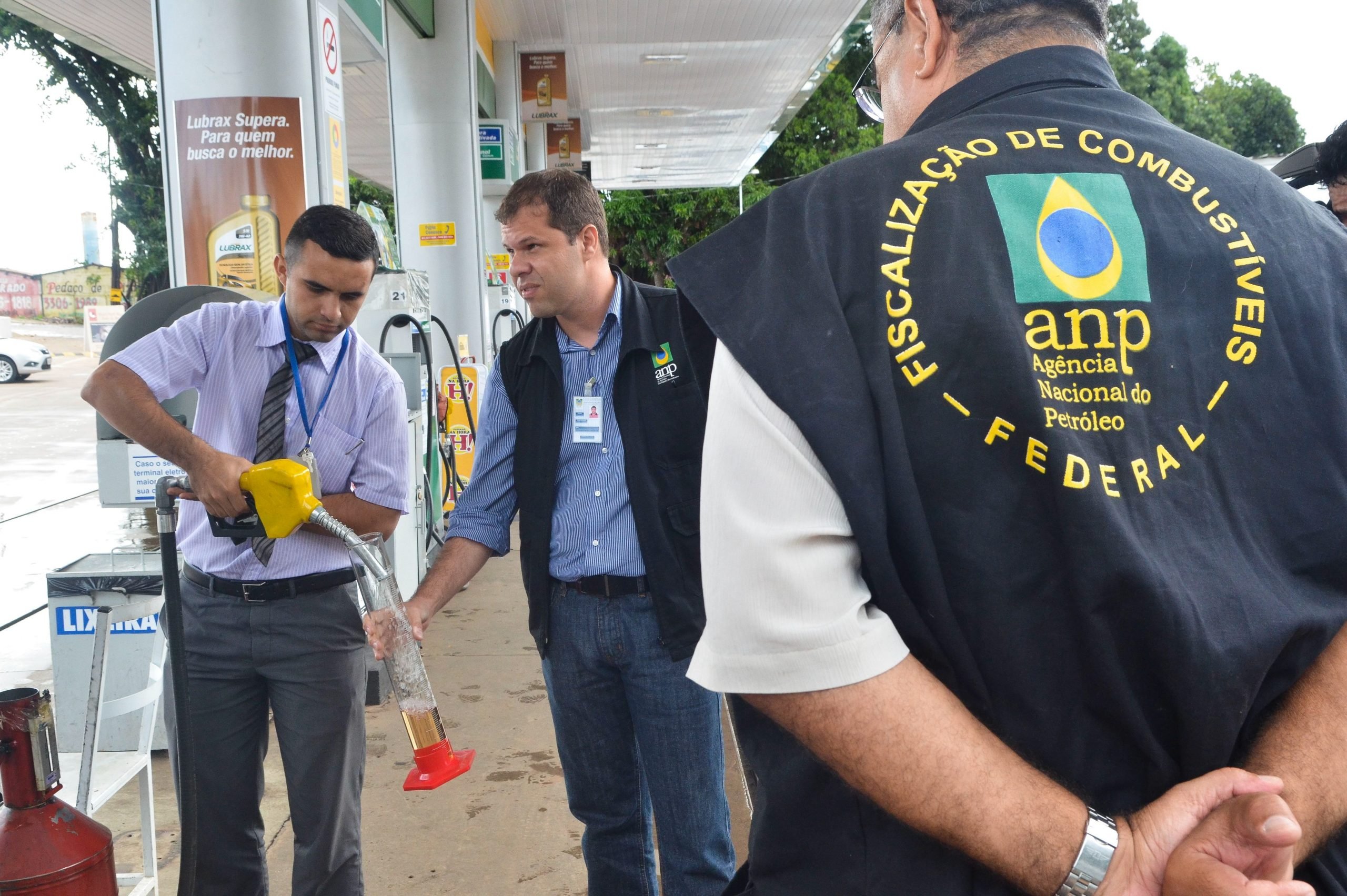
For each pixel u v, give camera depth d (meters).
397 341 4.92
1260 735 0.74
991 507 0.71
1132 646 0.70
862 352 0.74
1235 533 0.72
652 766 2.30
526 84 13.12
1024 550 0.71
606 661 2.28
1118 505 0.69
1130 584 0.68
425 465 5.01
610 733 2.35
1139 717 0.71
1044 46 0.87
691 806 2.29
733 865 2.39
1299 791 0.70
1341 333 0.77
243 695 2.29
